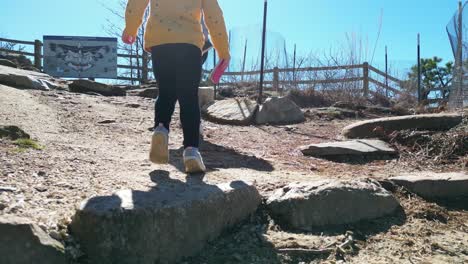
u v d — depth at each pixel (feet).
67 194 8.50
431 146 15.66
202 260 7.50
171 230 7.33
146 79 52.95
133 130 16.63
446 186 11.17
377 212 9.86
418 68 32.07
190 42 9.93
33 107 18.30
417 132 16.47
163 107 10.11
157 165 11.35
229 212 8.53
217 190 8.53
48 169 9.95
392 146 16.16
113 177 9.78
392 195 10.39
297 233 8.76
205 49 15.92
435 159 14.82
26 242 6.11
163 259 7.18
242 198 8.92
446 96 34.22
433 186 11.20
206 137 17.12
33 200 7.98
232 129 19.47
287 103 22.52
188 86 10.03
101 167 10.64
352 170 13.51
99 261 6.76
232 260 7.54
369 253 8.23
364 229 9.23
